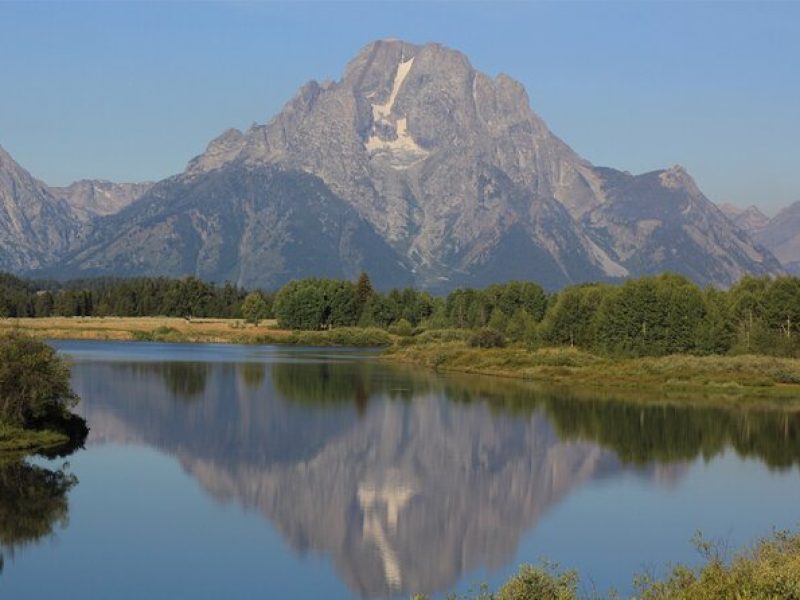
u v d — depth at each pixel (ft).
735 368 495.00
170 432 314.96
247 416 355.56
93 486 233.35
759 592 102.78
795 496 232.73
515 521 210.18
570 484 247.50
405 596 162.30
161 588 163.43
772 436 319.27
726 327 561.84
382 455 284.61
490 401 409.49
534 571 120.37
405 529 204.23
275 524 205.57
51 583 164.55
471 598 152.56
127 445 288.71
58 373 289.94
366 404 395.96
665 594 116.26
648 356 557.33
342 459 277.44
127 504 217.77
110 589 162.30
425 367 604.08
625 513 216.54
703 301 563.89
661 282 601.21
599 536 197.57
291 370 554.05
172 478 245.24
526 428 334.85
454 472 261.85
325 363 619.67
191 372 523.70
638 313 567.59
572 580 122.93
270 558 181.68
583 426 339.57
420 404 397.60
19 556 179.11
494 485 246.06
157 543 189.16
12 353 280.51
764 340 538.88
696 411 378.73
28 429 284.41
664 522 208.44
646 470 264.31
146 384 452.76
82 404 375.66
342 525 206.69
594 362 546.67
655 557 181.57
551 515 215.51
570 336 627.87
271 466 264.93
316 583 167.84
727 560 166.40
